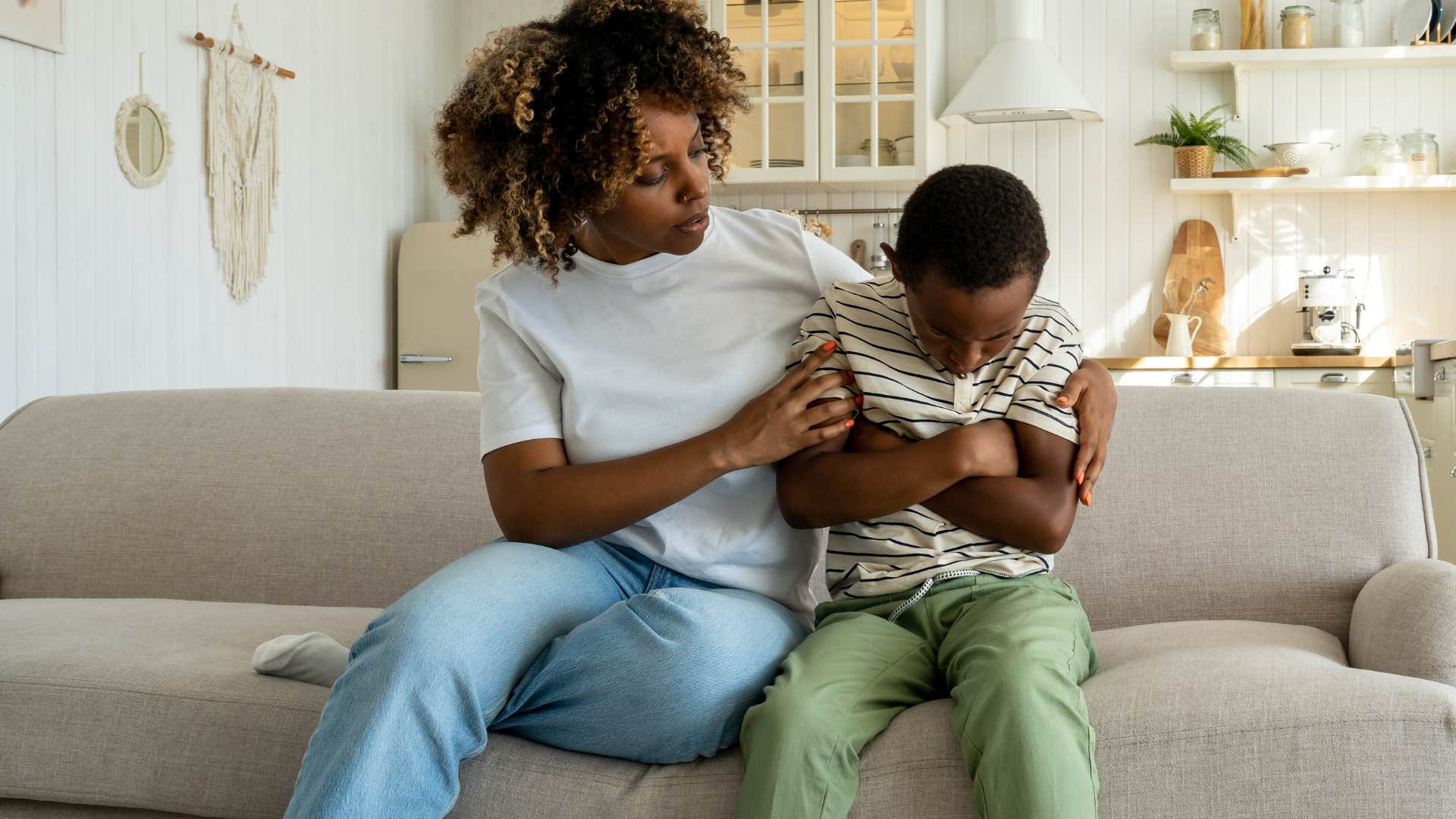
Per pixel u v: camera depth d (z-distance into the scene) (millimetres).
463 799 1158
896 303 1373
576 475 1260
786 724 1044
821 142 4555
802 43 4559
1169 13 4652
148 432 1990
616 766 1160
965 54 4832
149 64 3271
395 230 4672
